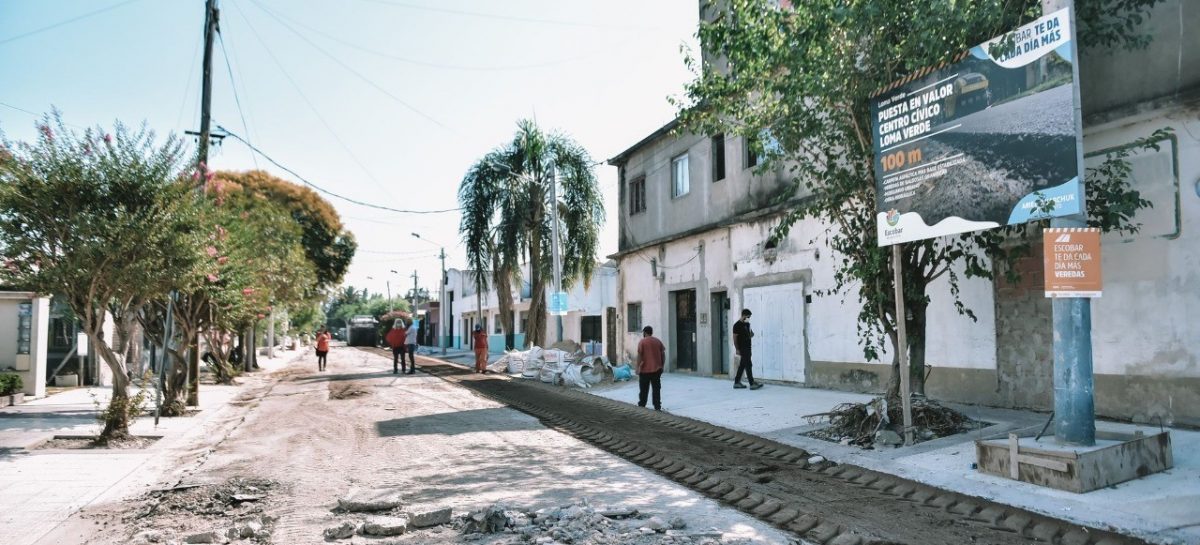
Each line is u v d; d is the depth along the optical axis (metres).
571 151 27.23
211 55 15.77
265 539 5.62
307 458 9.20
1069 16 6.60
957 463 7.35
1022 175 6.97
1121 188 8.02
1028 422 9.09
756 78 9.94
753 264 17.25
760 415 11.62
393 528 5.64
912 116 8.20
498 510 5.81
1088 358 6.55
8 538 5.77
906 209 8.27
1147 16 8.62
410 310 88.88
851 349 13.89
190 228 11.10
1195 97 8.09
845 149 9.92
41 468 8.55
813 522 5.77
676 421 11.76
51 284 9.84
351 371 28.50
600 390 17.62
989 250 8.95
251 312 22.19
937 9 7.85
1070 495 5.98
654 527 5.61
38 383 16.70
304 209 35.34
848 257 10.70
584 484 7.36
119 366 10.63
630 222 24.55
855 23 8.55
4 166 9.68
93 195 10.04
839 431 9.42
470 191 27.05
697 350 19.75
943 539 5.25
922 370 9.43
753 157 17.66
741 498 6.67
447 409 14.34
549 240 27.05
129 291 10.58
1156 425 8.52
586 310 38.38
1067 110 6.61
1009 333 10.47
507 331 27.19
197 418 13.42
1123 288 8.93
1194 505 5.56
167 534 5.79
